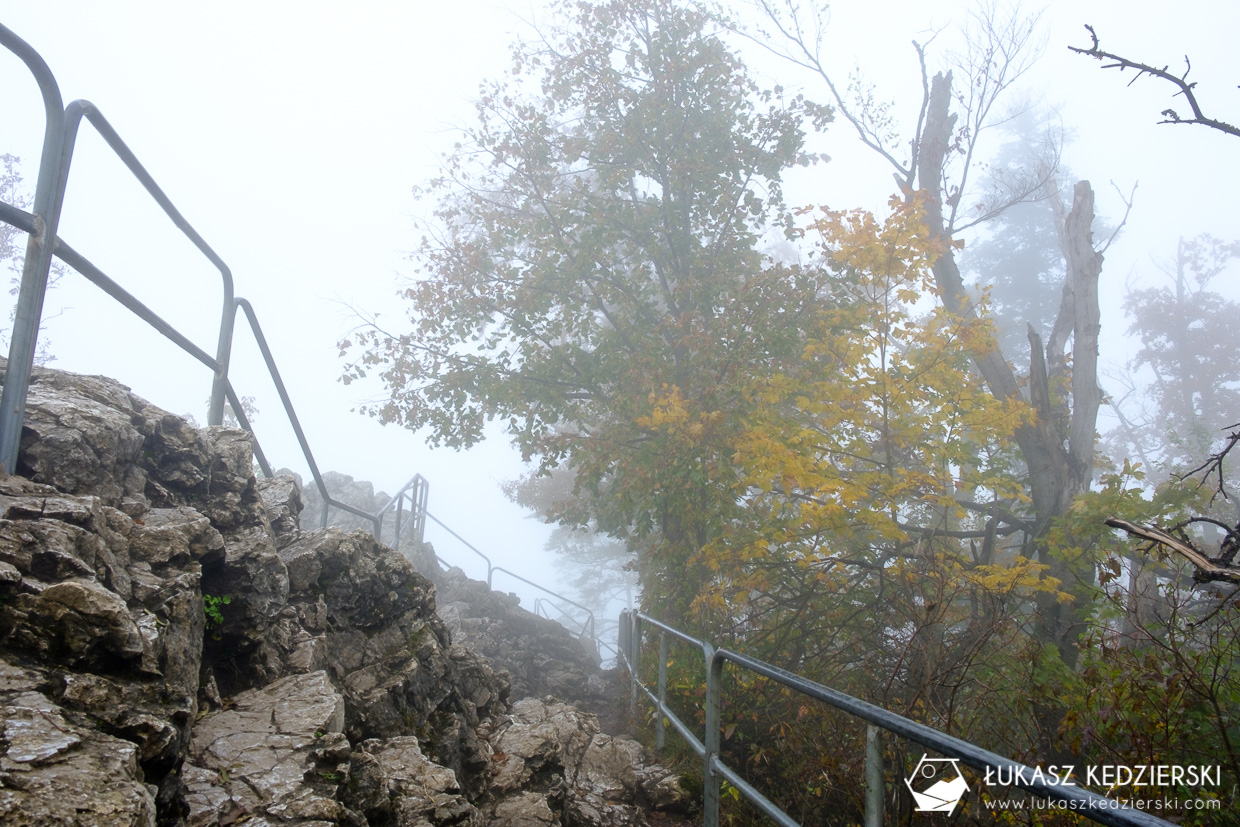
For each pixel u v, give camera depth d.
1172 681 4.62
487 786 4.56
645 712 7.47
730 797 5.62
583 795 5.21
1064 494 10.77
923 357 8.17
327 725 3.01
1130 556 7.62
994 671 6.12
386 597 4.80
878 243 7.95
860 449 8.33
